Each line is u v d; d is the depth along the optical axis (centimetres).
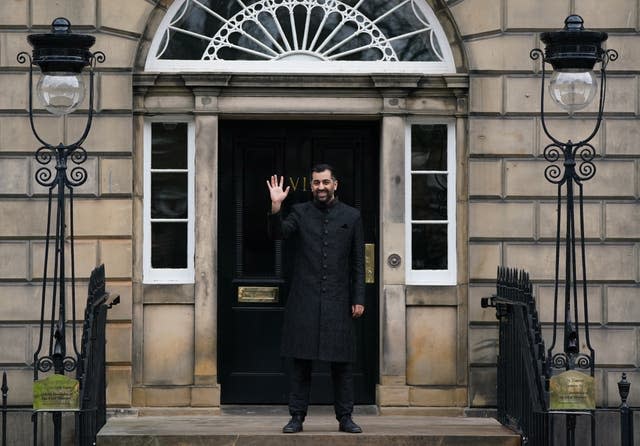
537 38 1092
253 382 1123
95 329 954
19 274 1070
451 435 953
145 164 1095
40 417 1063
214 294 1084
